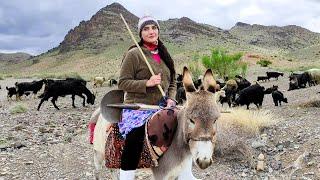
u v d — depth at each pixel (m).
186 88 2.76
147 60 3.27
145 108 3.18
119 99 3.40
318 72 22.88
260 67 49.53
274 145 7.08
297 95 16.50
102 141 3.78
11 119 12.61
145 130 3.09
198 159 2.62
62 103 18.03
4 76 51.44
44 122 11.88
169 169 3.08
